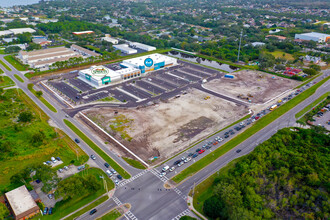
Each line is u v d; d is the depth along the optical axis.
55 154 139.00
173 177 122.56
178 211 103.62
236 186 106.44
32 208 99.94
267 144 134.25
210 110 189.00
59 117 177.00
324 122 170.12
